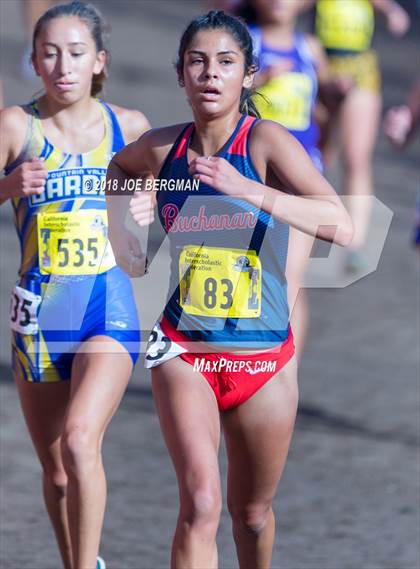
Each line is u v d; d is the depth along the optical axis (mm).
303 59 19219
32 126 12445
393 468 16438
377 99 25766
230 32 10508
